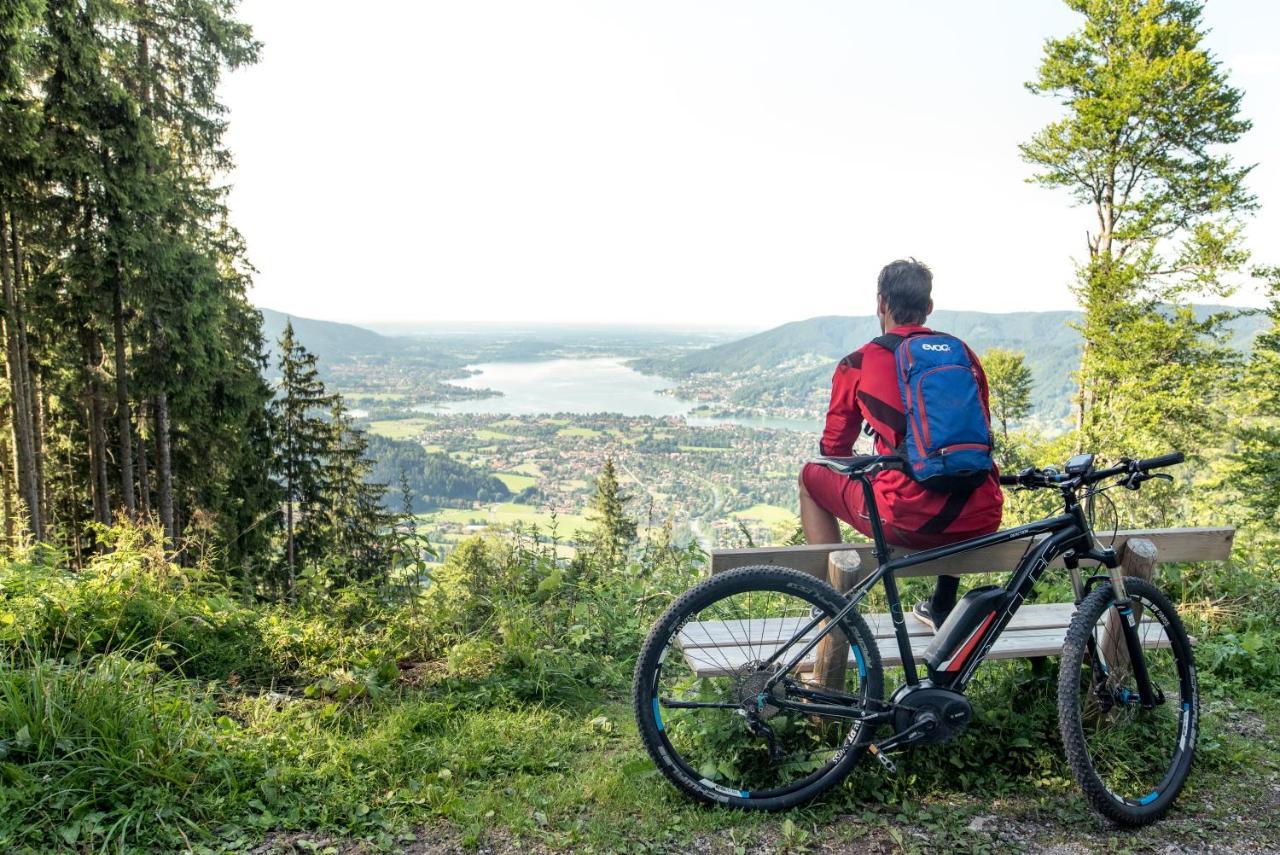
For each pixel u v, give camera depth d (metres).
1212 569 4.40
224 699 3.21
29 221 13.88
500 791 2.58
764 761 2.65
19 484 14.18
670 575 5.59
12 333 14.04
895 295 2.63
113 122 14.02
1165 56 23.61
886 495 2.52
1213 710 3.22
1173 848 2.35
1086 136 23.34
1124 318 23.61
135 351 15.43
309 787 2.47
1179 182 23.27
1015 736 2.80
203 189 17.06
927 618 2.94
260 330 19.67
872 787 2.60
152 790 2.28
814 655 2.66
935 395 2.41
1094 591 2.66
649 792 2.57
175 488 17.89
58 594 3.50
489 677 3.63
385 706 3.20
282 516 21.88
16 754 2.30
